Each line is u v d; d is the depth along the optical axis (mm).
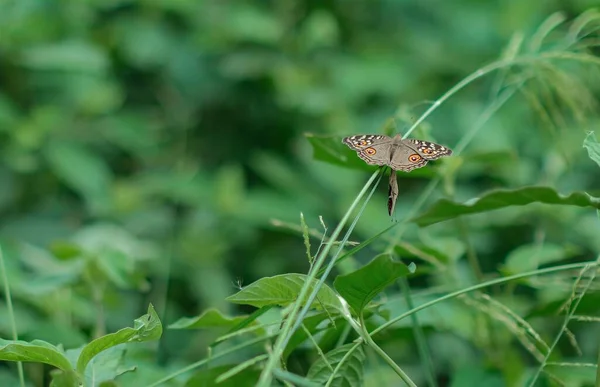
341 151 2543
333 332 2494
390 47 4375
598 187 3092
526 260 2607
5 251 2789
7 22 3592
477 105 3686
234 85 3936
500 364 2598
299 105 3898
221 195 3443
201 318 2475
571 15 3873
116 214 3438
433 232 2764
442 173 2596
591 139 2426
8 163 3441
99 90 3734
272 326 2502
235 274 3393
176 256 3299
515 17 4199
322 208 3523
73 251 2672
